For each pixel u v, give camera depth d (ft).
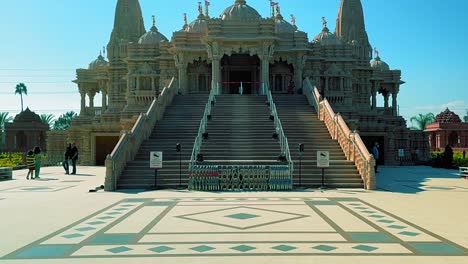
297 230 39.96
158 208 52.90
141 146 89.97
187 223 43.39
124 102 183.42
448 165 134.72
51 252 32.96
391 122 174.91
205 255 31.68
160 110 104.73
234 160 82.79
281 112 106.83
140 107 148.66
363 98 183.52
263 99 115.96
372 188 72.49
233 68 153.69
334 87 159.63
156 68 158.71
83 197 63.82
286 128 97.96
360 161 77.10
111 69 184.55
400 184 82.38
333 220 44.80
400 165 155.94
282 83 154.81
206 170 71.87
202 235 38.06
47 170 128.98
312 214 48.34
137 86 154.30
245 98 116.57
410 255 31.68
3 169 94.68
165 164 80.18
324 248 33.58
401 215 47.88
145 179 75.92
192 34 143.02
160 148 89.40
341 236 37.60
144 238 37.09
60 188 76.74
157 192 69.00
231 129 96.78
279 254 31.86
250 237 37.22
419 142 179.01
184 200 59.72
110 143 155.74
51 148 177.88
